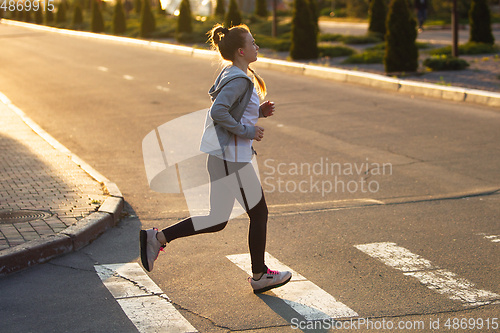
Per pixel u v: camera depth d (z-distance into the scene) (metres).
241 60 5.45
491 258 6.56
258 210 5.56
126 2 81.81
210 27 45.50
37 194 8.70
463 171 10.39
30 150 11.77
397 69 23.56
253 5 71.94
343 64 27.30
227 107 5.12
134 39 44.38
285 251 6.92
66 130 14.88
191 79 23.88
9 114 16.44
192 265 6.50
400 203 8.75
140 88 21.78
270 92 20.47
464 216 8.09
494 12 61.59
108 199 8.47
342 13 70.81
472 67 24.16
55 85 22.86
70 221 7.45
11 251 6.35
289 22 50.19
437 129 14.02
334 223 7.93
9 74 26.34
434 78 21.73
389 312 5.29
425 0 45.72
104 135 14.23
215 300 5.59
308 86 21.72
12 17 84.62
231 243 7.21
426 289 5.77
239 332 4.95
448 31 44.94
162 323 5.12
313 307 5.41
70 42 44.47
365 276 6.12
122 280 6.09
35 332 4.97
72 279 6.12
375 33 39.50
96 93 20.78
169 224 7.99
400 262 6.50
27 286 5.94
